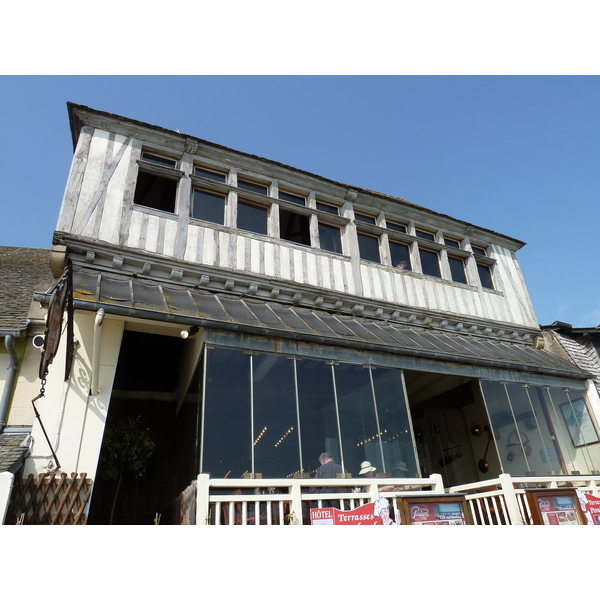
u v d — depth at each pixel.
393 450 6.58
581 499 5.30
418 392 10.32
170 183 8.02
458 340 9.25
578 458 8.62
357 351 7.10
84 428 5.66
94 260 6.62
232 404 5.72
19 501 4.88
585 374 9.69
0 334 6.05
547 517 4.94
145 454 7.56
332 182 9.55
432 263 10.55
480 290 10.84
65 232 6.46
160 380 9.91
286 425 5.93
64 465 5.37
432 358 7.76
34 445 5.38
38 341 5.50
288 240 8.73
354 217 9.82
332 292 8.38
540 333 11.05
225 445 5.43
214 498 4.58
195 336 6.84
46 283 5.64
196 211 7.98
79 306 5.25
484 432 9.25
